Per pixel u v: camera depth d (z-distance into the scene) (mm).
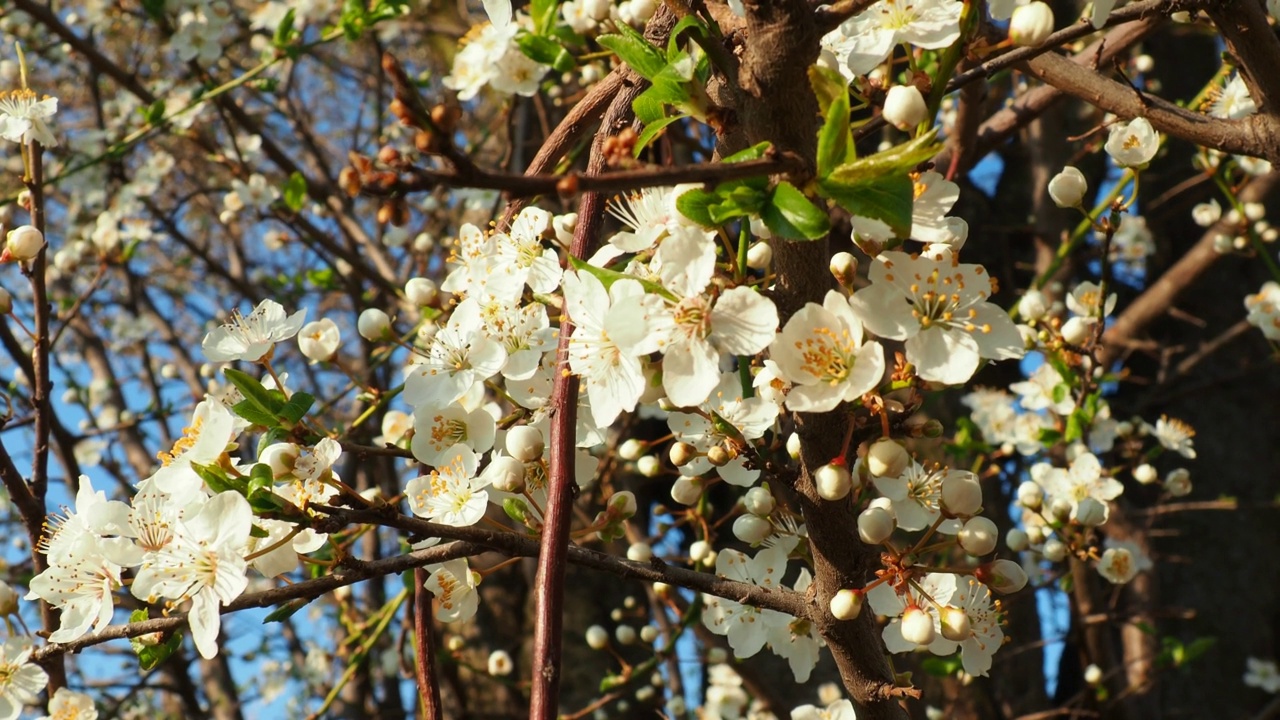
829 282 1698
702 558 3061
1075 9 6129
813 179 1432
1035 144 5625
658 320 1653
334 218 5926
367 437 5160
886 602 2041
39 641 2709
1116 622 4812
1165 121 2547
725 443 1915
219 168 7637
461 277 2396
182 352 6715
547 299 2074
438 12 6535
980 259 6781
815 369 1603
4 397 2881
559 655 1612
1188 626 6355
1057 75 2678
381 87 7027
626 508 2135
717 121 1606
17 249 2822
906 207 1425
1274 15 2555
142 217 6762
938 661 3207
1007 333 1658
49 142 3092
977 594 2193
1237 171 5000
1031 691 5684
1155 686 5277
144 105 5223
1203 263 5180
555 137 2375
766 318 1624
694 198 1501
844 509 1809
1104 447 3732
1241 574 6441
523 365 2113
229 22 5340
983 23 2369
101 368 6520
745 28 1624
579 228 2000
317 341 2369
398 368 6336
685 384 1634
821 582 1880
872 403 1652
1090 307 3434
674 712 4922
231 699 6000
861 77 1950
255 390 1906
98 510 1912
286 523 1875
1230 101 3256
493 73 3820
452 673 6055
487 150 6449
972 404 4254
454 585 2082
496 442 2184
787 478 1830
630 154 1240
